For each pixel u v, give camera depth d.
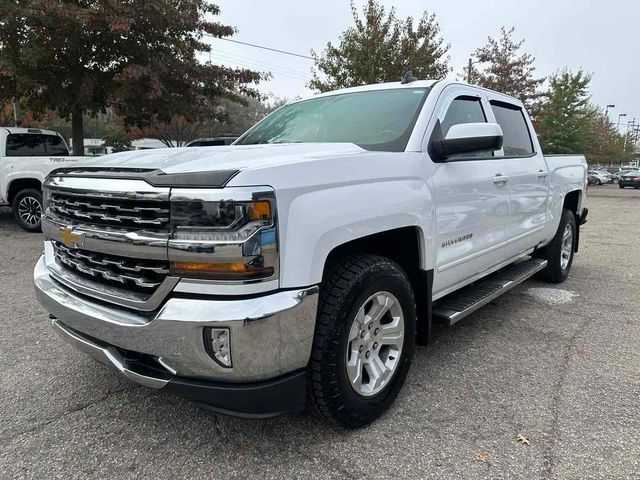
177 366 2.14
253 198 1.99
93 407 2.91
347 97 3.79
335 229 2.29
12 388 3.14
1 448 2.50
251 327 2.02
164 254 2.08
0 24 9.80
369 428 2.66
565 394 3.05
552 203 5.07
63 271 2.73
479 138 2.94
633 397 3.02
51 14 9.57
